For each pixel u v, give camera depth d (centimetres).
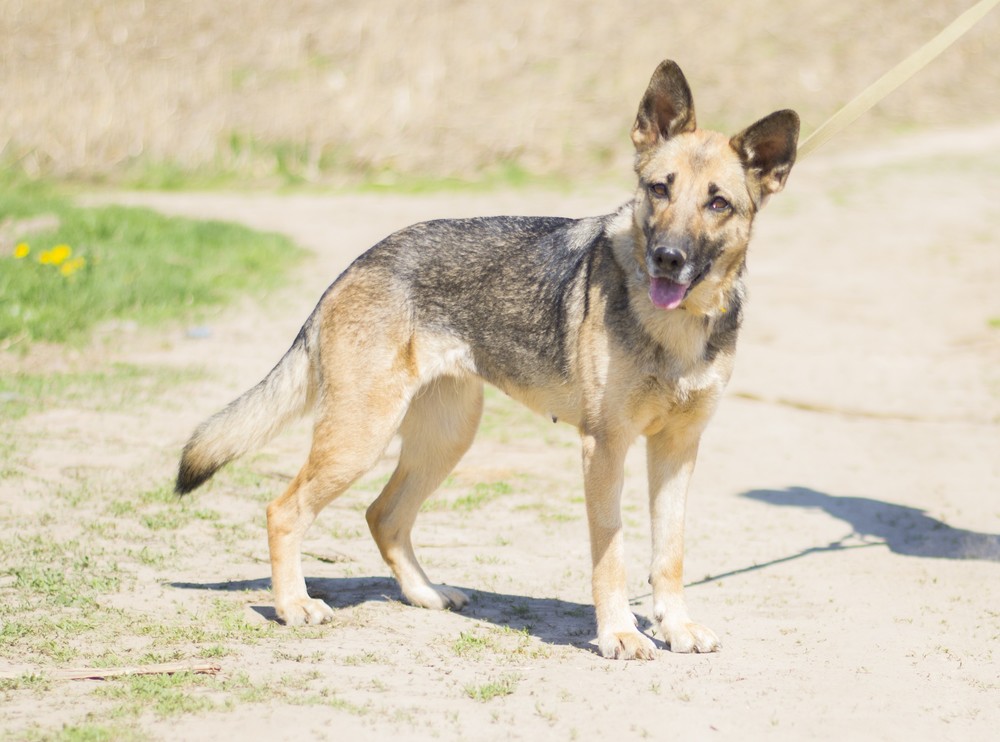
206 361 1580
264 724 577
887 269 2267
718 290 734
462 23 4275
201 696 612
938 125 3766
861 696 648
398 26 4212
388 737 569
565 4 4469
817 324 1903
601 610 733
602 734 584
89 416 1284
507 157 3478
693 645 729
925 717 620
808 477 1214
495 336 806
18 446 1151
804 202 2864
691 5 4550
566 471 1209
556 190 3170
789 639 754
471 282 809
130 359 1572
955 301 2038
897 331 1866
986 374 1644
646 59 4056
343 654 704
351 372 805
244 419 847
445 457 860
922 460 1280
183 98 3669
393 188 3256
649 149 771
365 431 804
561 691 645
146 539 929
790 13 4578
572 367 767
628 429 744
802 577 900
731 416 1457
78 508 989
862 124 3709
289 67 3919
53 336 1631
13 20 4069
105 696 609
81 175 3269
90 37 4003
